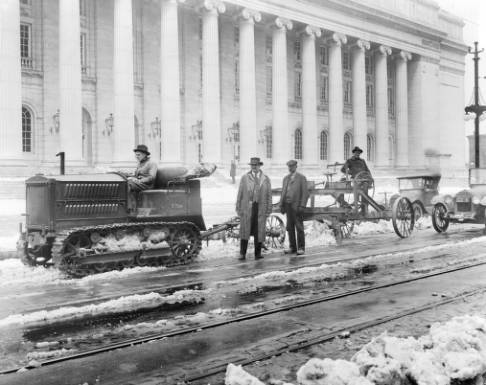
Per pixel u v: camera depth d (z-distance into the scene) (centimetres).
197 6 3812
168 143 3519
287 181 1276
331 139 4644
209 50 3750
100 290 835
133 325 618
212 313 670
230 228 1339
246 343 550
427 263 1084
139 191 1109
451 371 430
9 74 2852
